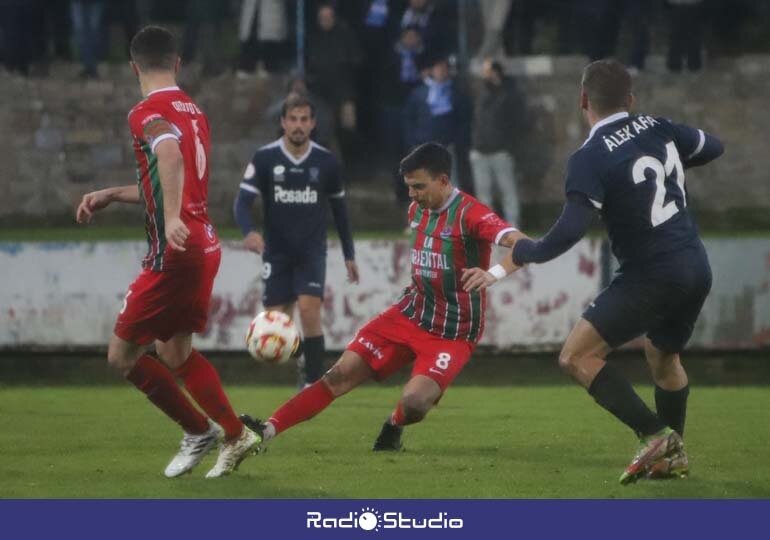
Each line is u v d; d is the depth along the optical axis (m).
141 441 26.06
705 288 20.48
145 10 59.66
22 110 57.94
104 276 41.84
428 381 23.33
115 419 29.91
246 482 21.09
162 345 21.11
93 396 35.78
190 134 20.42
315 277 33.38
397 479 21.52
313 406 22.53
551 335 41.47
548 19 58.81
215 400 20.92
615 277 20.64
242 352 41.66
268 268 33.56
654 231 20.05
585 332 20.33
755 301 41.47
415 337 23.52
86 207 21.86
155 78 20.58
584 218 19.89
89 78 58.50
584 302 41.41
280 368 43.25
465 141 51.28
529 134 56.78
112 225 56.47
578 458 23.94
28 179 57.38
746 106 58.09
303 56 56.00
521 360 43.78
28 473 22.02
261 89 58.09
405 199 52.59
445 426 28.72
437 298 23.41
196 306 20.70
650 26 60.41
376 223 54.06
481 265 23.38
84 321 41.91
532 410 32.09
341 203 33.69
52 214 57.16
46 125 57.97
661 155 20.34
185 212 20.22
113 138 58.22
